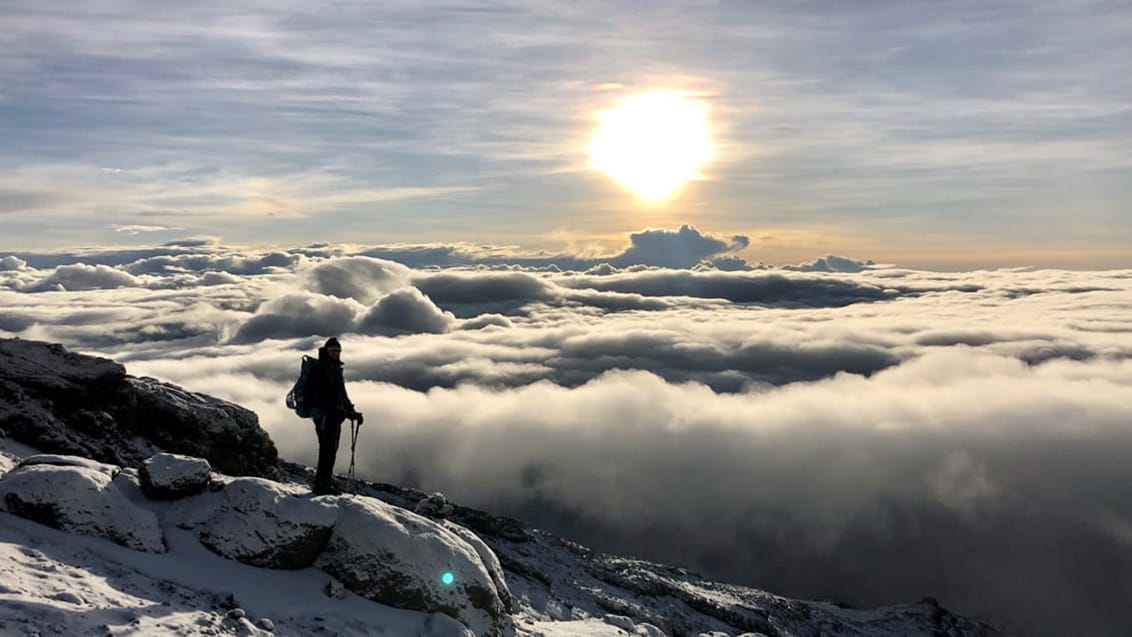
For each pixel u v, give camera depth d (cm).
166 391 1609
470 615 962
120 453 1402
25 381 1368
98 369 1466
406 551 938
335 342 1057
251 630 745
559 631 1206
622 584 2578
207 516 927
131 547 851
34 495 845
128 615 690
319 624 823
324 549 939
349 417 1062
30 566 730
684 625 2347
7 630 595
